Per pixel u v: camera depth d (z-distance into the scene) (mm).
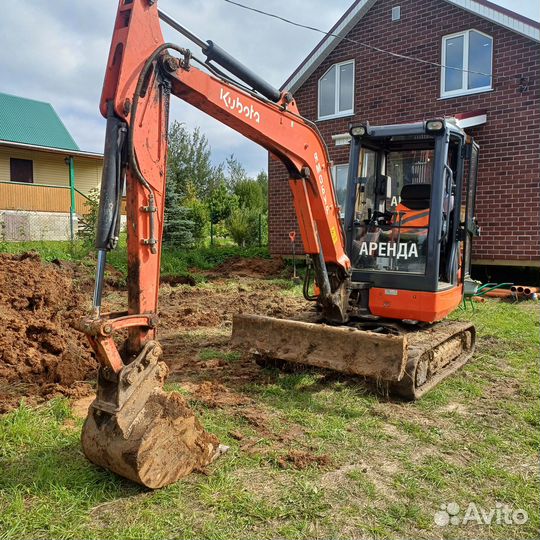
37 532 2686
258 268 14531
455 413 4414
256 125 4098
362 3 12812
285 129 4422
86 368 5254
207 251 16656
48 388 4738
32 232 19500
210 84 3639
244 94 3959
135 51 3090
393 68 12734
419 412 4438
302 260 14617
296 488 3145
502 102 11055
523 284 11609
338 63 13812
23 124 23625
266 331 5074
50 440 3691
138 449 2900
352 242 5707
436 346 5113
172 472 3131
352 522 2834
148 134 3195
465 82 11695
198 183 35500
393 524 2822
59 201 21156
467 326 5824
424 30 12156
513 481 3309
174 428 3115
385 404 4602
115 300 9242
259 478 3258
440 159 5102
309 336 4812
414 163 6055
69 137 24406
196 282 12258
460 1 11375
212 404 4422
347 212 5723
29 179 22703
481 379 5375
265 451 3609
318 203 4945
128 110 3035
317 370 5379
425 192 5676
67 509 2869
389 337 4379
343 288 5289
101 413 3064
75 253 12672
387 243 5480
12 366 5066
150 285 3279
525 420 4301
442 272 5812
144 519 2803
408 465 3486
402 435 3986
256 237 19719
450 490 3205
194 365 5668
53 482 3117
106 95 3047
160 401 3119
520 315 8531
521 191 10875
